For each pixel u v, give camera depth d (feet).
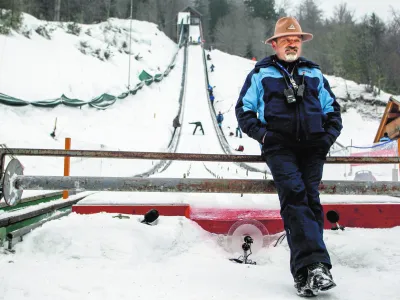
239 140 123.44
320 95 9.00
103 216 12.53
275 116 8.22
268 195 18.33
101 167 52.90
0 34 123.85
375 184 10.52
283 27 8.96
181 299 6.72
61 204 14.55
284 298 6.97
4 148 9.89
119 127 100.17
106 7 300.20
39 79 103.50
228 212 13.52
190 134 122.83
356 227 14.12
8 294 6.62
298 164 8.61
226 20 426.51
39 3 257.75
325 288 6.77
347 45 241.76
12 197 9.79
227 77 231.71
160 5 400.26
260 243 11.19
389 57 232.53
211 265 9.32
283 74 8.68
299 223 7.43
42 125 76.48
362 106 195.11
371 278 8.34
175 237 11.23
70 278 7.55
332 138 8.49
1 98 76.23
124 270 8.34
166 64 237.66
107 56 178.09
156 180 10.09
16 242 9.90
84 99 107.24
